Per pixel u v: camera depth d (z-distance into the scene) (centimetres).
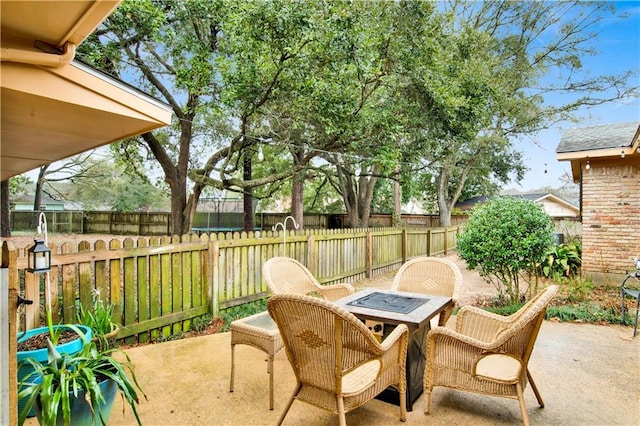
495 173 1992
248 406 250
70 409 185
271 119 843
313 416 238
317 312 188
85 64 182
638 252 628
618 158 643
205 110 855
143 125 227
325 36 600
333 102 675
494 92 1051
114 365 201
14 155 344
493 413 242
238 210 2148
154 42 737
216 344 366
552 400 258
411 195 2114
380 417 237
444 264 342
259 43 607
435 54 867
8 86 158
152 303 382
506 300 532
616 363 321
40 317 302
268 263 328
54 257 305
